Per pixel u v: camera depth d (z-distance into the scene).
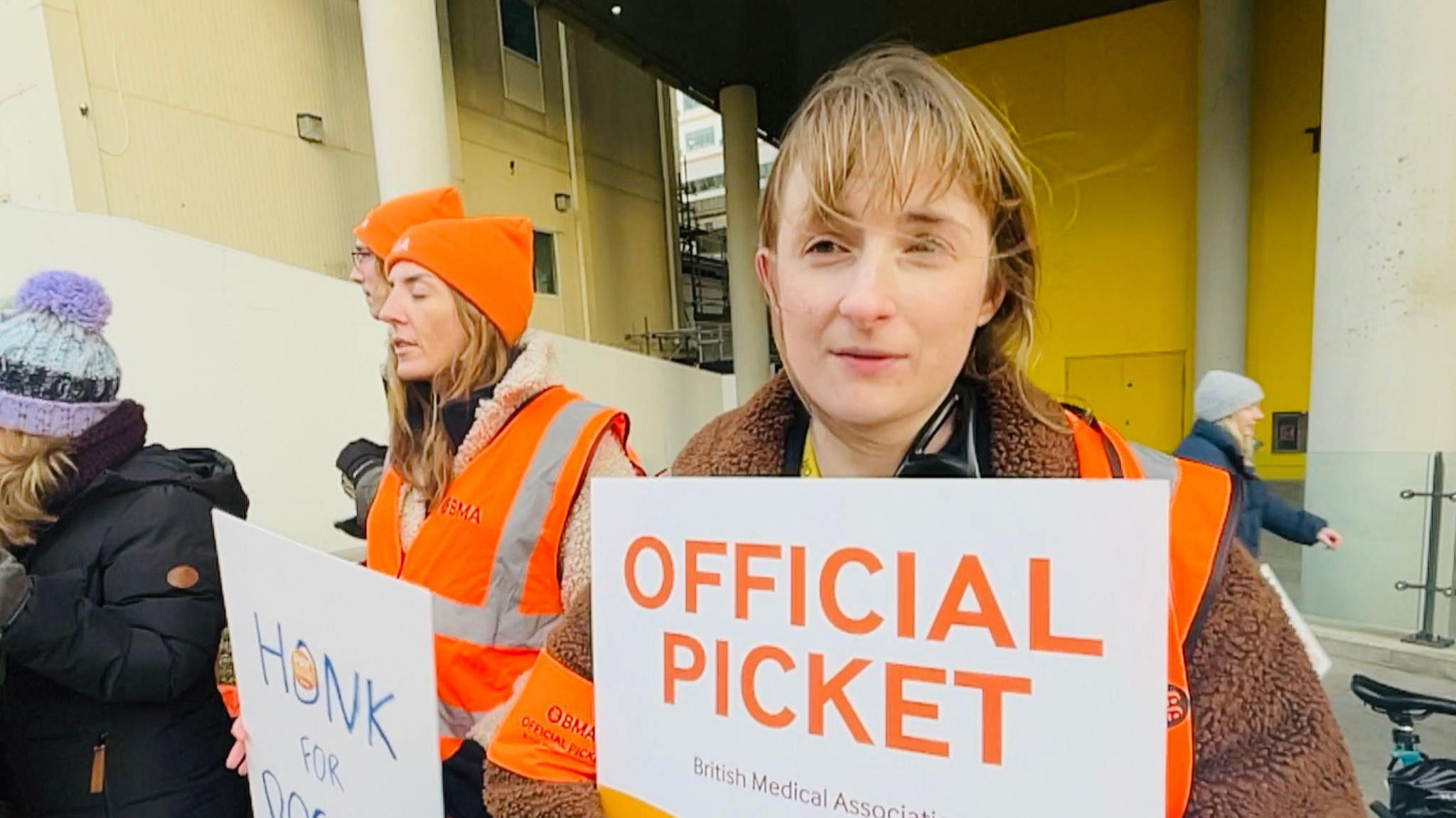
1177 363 7.41
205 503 0.96
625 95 10.48
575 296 9.42
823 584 0.46
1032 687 0.40
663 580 0.52
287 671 0.80
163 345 3.08
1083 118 7.68
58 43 4.59
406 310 1.02
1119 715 0.37
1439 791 1.42
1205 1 6.83
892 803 0.44
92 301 0.91
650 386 6.33
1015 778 0.40
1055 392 7.93
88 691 0.82
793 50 8.99
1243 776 0.42
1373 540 3.04
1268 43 6.94
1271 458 7.07
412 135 5.16
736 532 0.49
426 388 1.10
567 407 1.04
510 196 8.40
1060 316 7.86
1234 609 0.44
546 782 0.57
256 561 0.83
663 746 0.53
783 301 0.51
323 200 6.24
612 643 0.55
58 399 0.85
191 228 5.31
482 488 0.98
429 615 0.61
